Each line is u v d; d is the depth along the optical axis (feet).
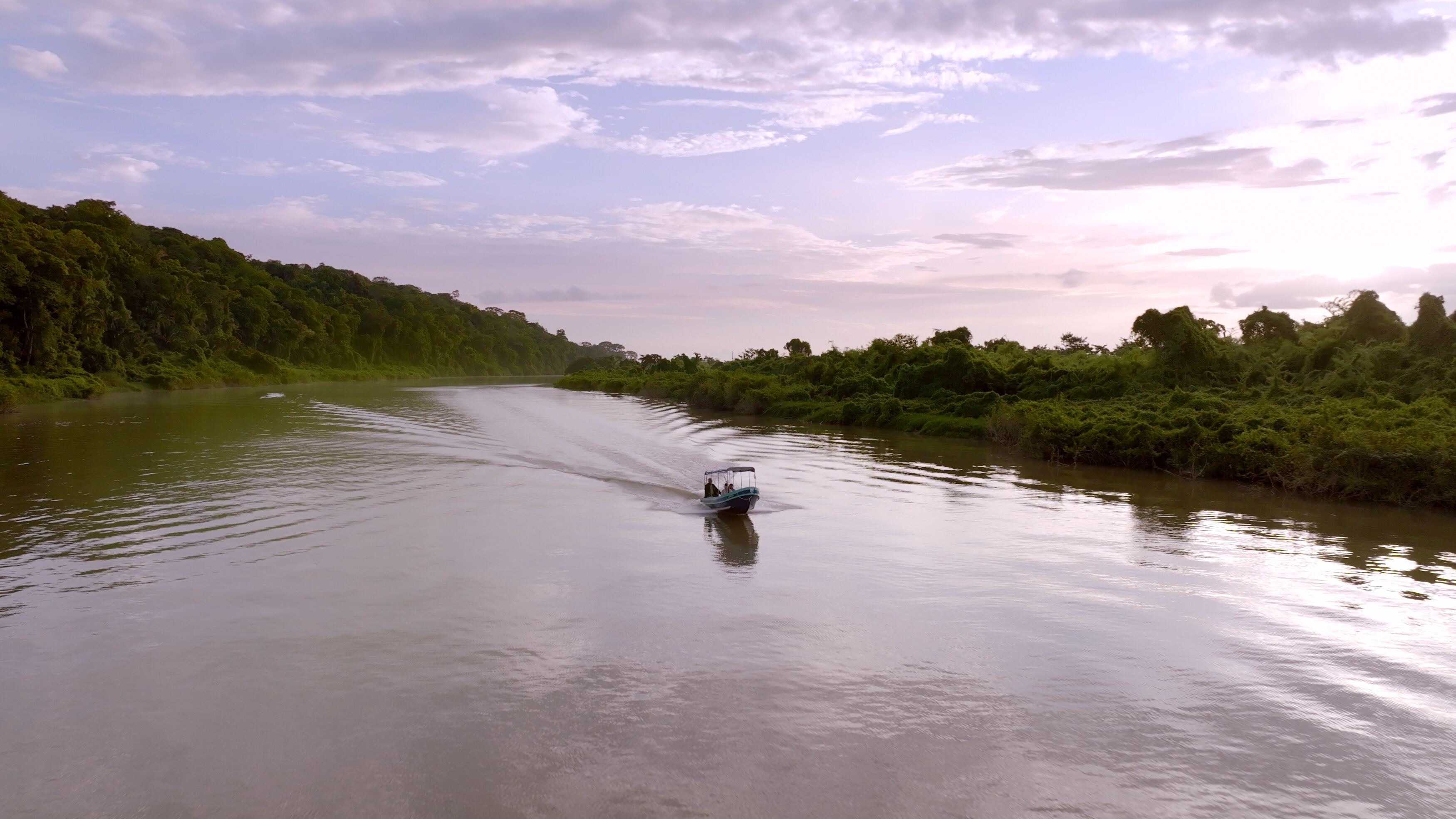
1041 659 44.88
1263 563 65.16
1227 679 42.65
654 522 77.82
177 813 29.68
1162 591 57.52
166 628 47.52
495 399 288.30
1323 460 95.96
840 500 91.61
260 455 119.14
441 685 40.24
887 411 187.42
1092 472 116.88
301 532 71.26
